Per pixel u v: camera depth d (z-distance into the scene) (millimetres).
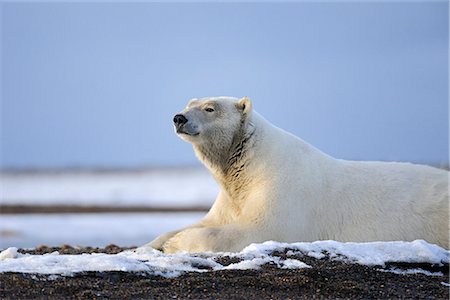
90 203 88500
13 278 16625
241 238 22344
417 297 17234
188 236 22766
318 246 20156
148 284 16953
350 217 23859
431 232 23922
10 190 132875
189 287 16859
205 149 24750
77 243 40844
